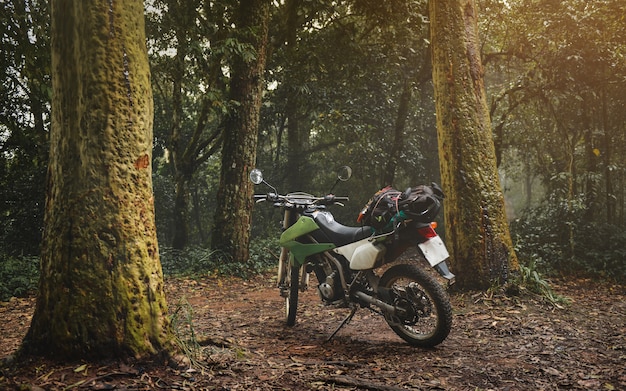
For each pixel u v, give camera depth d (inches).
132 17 141.1
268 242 512.4
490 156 275.4
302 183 746.2
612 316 231.3
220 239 414.9
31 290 324.2
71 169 135.2
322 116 589.0
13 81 378.9
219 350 159.0
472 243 267.0
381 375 148.6
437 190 177.8
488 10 489.4
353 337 201.2
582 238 442.3
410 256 524.7
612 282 360.2
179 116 528.4
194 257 428.8
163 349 137.9
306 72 549.3
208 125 708.0
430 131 714.8
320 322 228.4
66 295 132.3
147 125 143.3
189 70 458.0
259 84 424.5
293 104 622.5
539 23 465.7
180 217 523.2
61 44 137.7
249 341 194.9
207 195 781.9
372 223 182.5
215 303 286.4
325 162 766.5
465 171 271.0
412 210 172.6
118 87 137.1
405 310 179.2
